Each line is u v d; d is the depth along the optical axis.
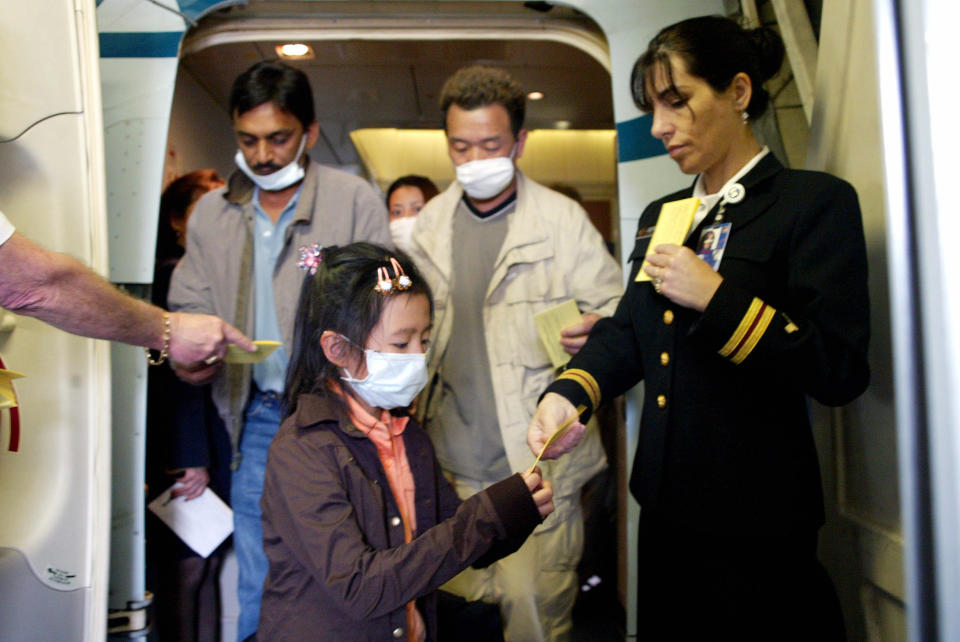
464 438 1.87
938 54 0.61
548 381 1.85
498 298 1.90
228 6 1.89
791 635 1.17
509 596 1.78
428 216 2.02
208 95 3.18
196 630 2.02
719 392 1.21
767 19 1.87
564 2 1.89
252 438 1.89
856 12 1.35
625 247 1.92
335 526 1.09
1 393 1.16
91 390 1.43
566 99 3.26
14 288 1.17
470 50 2.66
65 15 1.43
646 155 1.91
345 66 2.84
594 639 1.92
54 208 1.42
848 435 1.44
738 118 1.24
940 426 0.59
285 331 1.81
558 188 3.56
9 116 1.39
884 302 1.26
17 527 1.35
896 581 1.23
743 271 1.16
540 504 1.13
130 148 1.86
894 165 0.63
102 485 1.43
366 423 1.27
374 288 1.18
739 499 1.17
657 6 1.87
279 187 1.87
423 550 1.06
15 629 1.32
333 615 1.14
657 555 1.31
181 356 1.45
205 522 1.97
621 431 2.14
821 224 1.12
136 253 1.86
